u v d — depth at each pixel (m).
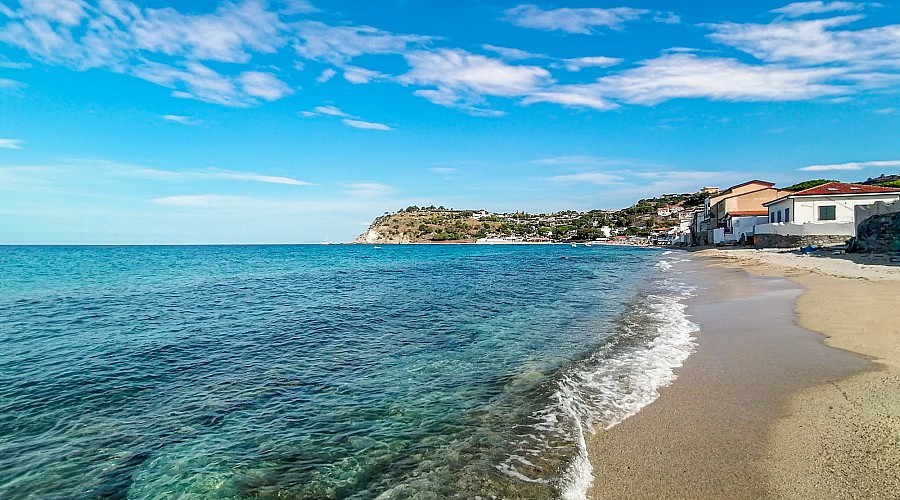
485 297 22.17
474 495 5.39
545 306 18.88
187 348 12.57
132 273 42.53
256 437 7.10
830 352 9.95
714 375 9.02
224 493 5.64
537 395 8.48
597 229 178.75
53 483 5.92
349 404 8.34
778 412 7.07
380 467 6.14
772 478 5.29
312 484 5.80
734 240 61.88
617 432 6.81
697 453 6.01
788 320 13.48
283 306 20.42
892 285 17.81
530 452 6.36
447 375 9.84
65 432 7.35
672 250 78.50
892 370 8.43
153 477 6.03
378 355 11.58
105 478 6.03
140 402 8.59
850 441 5.92
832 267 25.31
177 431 7.36
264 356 11.66
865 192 41.16
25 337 14.24
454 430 7.16
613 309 17.45
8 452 6.70
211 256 84.44
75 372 10.45
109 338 13.95
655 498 5.11
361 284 30.31
